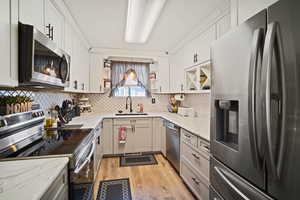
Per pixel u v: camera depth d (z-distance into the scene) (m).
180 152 2.31
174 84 3.42
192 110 3.12
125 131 3.24
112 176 2.42
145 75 3.93
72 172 1.05
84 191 1.35
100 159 2.74
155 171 2.58
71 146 1.24
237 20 1.22
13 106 1.25
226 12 1.73
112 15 2.01
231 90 1.03
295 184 0.63
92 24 2.26
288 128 0.66
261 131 0.76
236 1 1.23
